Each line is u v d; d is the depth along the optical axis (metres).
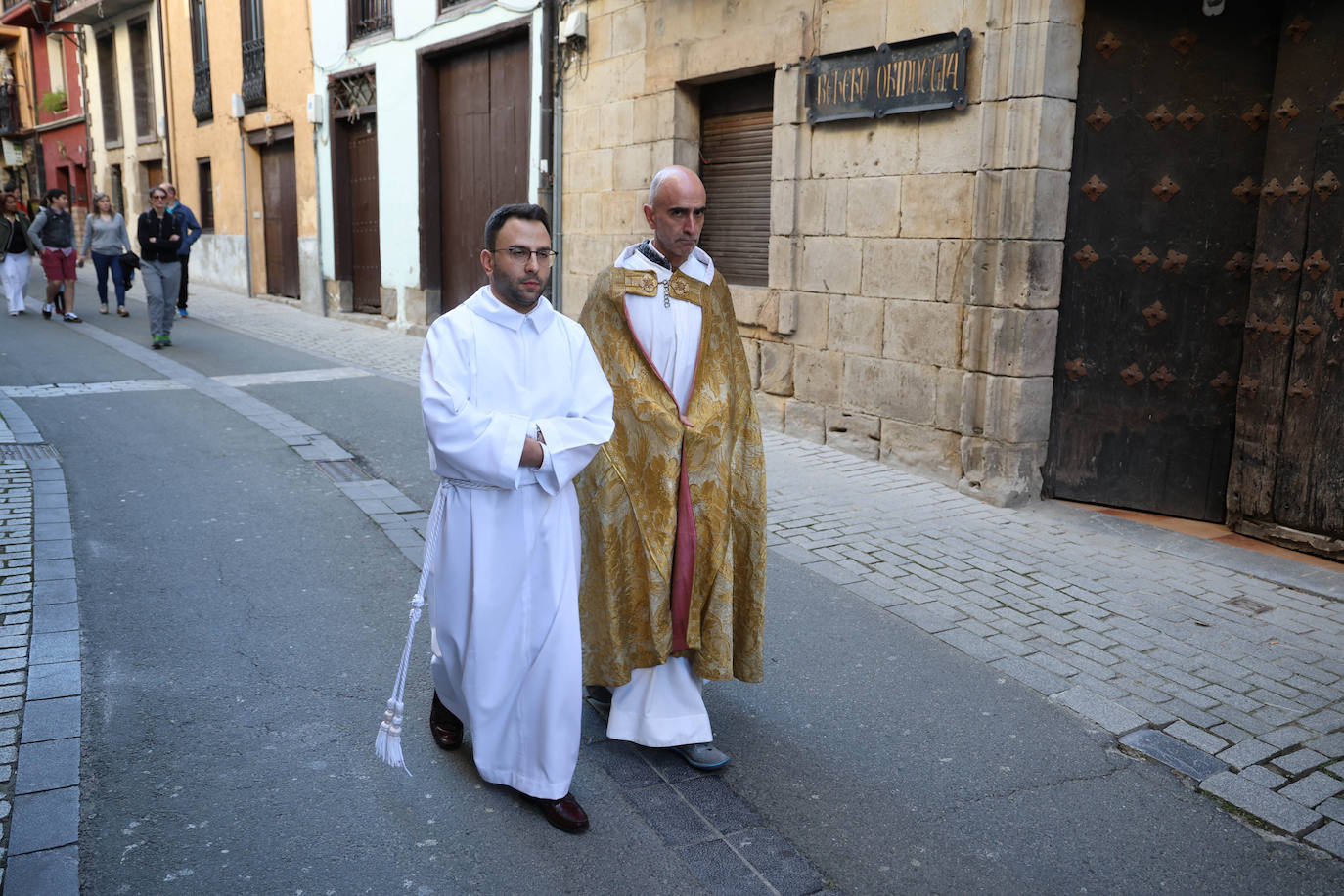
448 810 3.01
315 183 16.09
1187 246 5.84
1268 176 5.45
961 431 6.57
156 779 3.09
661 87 8.88
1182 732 3.58
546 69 10.41
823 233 7.52
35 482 6.13
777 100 7.70
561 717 2.90
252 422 8.02
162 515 5.65
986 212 6.24
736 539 3.36
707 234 9.04
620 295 3.17
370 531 5.51
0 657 3.84
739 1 8.00
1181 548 5.54
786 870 2.80
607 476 3.16
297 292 17.86
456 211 13.29
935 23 6.42
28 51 30.66
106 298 14.98
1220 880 2.80
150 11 22.19
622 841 2.90
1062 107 5.96
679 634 3.19
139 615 4.30
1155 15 5.74
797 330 7.86
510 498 2.85
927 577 5.05
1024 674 4.02
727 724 3.62
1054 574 5.12
